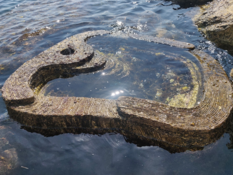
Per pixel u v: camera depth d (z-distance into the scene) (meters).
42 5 3.69
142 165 1.39
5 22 3.07
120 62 2.24
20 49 2.46
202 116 1.55
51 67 2.11
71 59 2.17
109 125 1.65
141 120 1.55
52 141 1.56
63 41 2.52
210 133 1.45
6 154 1.43
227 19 2.40
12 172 1.35
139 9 3.41
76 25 2.98
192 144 1.50
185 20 2.96
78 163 1.41
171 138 1.52
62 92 1.94
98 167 1.38
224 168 1.32
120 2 3.72
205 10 3.01
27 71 2.01
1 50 2.43
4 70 2.13
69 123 1.67
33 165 1.39
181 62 2.19
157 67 2.15
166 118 1.53
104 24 3.00
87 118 1.63
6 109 1.77
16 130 1.63
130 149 1.50
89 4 3.68
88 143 1.54
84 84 2.01
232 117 1.59
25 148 1.49
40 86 2.05
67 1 3.85
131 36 2.67
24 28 2.90
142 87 1.93
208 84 1.84
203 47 2.40
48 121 1.65
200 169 1.34
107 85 1.98
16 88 1.83
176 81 1.97
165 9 3.34
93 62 2.21
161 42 2.50
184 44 2.43
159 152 1.47
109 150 1.49
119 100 1.69
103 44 2.54
